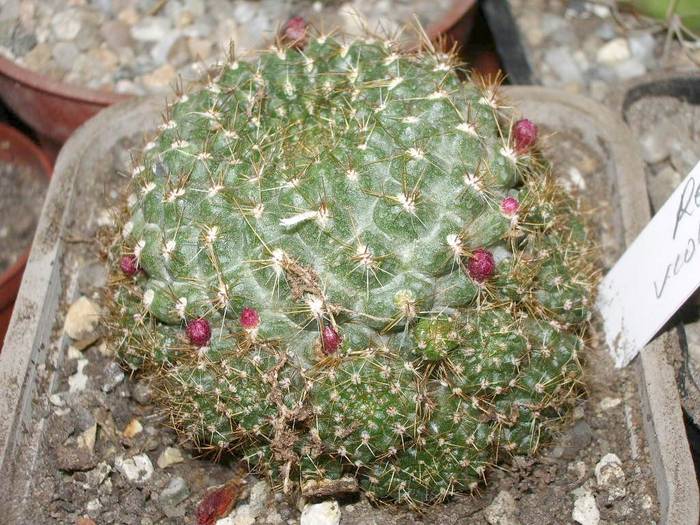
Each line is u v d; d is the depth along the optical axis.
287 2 0.27
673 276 0.16
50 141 0.26
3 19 0.26
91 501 0.16
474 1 0.25
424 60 0.17
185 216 0.15
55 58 0.26
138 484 0.17
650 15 0.28
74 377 0.18
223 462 0.17
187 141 0.16
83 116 0.24
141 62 0.26
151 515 0.16
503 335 0.15
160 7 0.27
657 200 0.23
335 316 0.14
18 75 0.24
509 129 0.16
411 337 0.14
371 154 0.14
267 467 0.16
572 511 0.16
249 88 0.17
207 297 0.15
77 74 0.25
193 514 0.17
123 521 0.16
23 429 0.17
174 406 0.16
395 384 0.14
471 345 0.15
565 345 0.16
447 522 0.16
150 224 0.15
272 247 0.14
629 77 0.27
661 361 0.17
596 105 0.21
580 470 0.17
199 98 0.17
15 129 0.27
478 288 0.15
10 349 0.17
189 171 0.15
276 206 0.14
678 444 0.16
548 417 0.16
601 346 0.18
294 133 0.16
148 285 0.15
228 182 0.15
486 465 0.16
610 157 0.20
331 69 0.17
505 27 0.27
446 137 0.15
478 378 0.15
